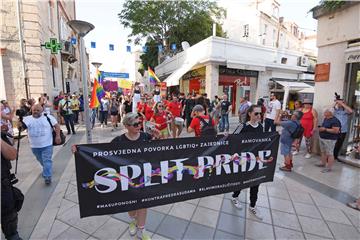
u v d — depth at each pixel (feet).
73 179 15.43
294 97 54.80
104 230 10.02
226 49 46.32
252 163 11.18
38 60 36.40
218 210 11.84
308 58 65.26
